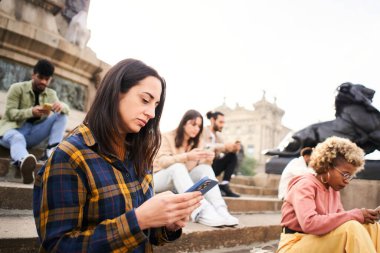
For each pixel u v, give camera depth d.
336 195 1.88
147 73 1.07
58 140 3.37
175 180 2.83
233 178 8.48
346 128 5.67
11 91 3.29
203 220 2.89
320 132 6.09
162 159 2.94
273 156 7.29
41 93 3.52
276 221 3.84
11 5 5.03
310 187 1.75
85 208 0.94
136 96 1.05
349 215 1.58
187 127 3.11
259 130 53.28
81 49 5.45
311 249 1.60
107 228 0.87
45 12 5.44
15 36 4.66
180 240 2.39
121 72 1.05
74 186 0.91
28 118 3.29
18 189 2.31
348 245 1.48
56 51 5.13
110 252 0.85
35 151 3.75
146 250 1.10
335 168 1.74
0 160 2.96
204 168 3.16
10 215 2.21
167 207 0.90
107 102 1.03
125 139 1.19
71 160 0.92
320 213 1.73
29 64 4.94
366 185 4.89
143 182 1.19
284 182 3.51
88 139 0.99
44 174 0.92
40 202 0.95
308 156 3.55
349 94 5.68
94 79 5.86
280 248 1.78
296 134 6.58
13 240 1.61
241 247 2.96
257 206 4.64
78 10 6.48
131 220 0.87
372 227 1.66
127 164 1.14
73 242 0.84
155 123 1.24
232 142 4.22
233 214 4.17
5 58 4.71
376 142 5.37
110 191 0.96
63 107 3.35
